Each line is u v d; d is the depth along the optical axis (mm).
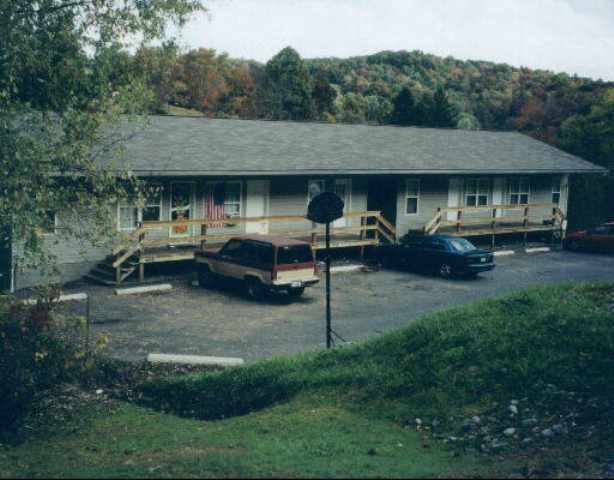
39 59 16297
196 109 74625
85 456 8828
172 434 9844
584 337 10766
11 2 15711
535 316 12258
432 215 32094
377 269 26547
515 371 10188
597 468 7078
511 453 8086
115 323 17188
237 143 26531
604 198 38125
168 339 15883
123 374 13438
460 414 9539
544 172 33594
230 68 80250
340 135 31391
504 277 25250
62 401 12195
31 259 14359
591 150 48719
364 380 11133
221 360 14062
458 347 11297
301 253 20578
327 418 9844
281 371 12227
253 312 19000
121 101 15539
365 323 17906
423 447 8562
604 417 8523
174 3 16953
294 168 24938
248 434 9367
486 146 35812
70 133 14484
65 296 19625
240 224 26672
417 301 20828
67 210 15320
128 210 23422
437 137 35406
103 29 16797
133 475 7348
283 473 7055
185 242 22891
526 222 33500
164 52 17859
